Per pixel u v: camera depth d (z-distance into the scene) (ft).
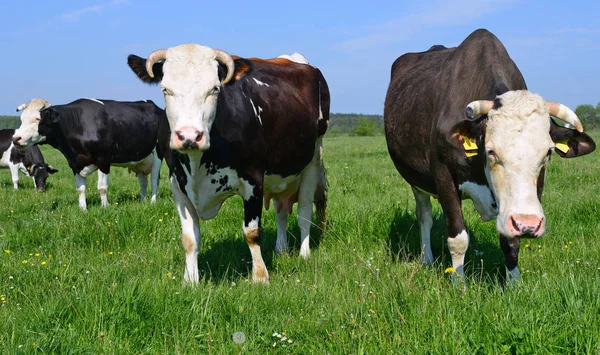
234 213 26.86
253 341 12.32
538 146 13.42
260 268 18.81
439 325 11.89
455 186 16.79
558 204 25.85
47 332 12.66
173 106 15.98
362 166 55.21
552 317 11.82
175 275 18.61
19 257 20.17
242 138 18.31
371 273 16.69
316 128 23.35
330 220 25.13
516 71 17.38
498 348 11.13
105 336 12.41
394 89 22.16
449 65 18.30
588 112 308.60
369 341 11.71
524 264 18.10
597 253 18.34
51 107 36.60
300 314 13.82
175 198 18.70
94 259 19.86
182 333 12.78
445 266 19.31
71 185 52.13
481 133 14.58
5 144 50.39
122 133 38.29
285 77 22.35
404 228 23.53
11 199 39.09
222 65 17.38
